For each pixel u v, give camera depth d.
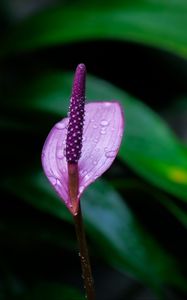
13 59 1.21
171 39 0.77
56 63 1.23
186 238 0.77
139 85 1.21
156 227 0.79
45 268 0.89
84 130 0.41
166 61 1.20
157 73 1.20
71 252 0.91
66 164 0.40
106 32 0.78
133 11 0.82
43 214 0.79
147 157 0.68
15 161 0.76
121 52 1.20
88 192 0.71
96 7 0.85
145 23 0.80
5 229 0.79
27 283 0.81
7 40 0.85
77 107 0.39
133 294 0.97
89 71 1.22
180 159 0.68
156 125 0.72
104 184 0.72
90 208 0.70
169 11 0.82
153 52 1.19
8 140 0.80
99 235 0.68
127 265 0.66
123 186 0.75
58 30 0.82
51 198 0.70
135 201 0.78
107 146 0.40
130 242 0.68
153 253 0.68
